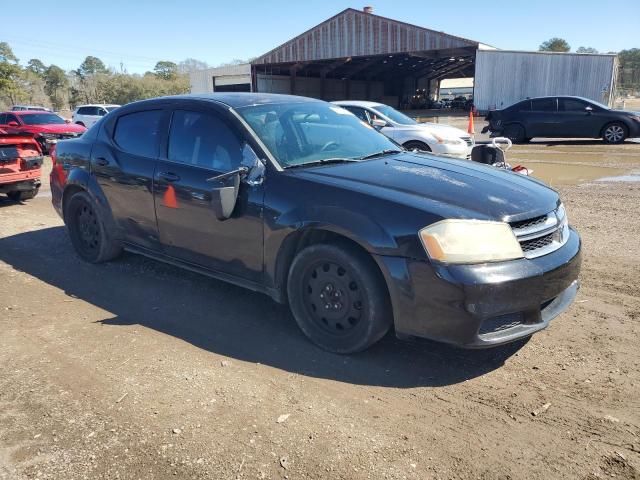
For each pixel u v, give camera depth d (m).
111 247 5.26
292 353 3.61
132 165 4.67
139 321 4.15
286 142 4.00
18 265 5.56
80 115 26.33
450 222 3.04
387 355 3.56
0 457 2.62
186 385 3.22
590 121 16.52
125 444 2.69
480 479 2.43
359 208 3.29
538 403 3.00
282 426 2.82
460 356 3.53
